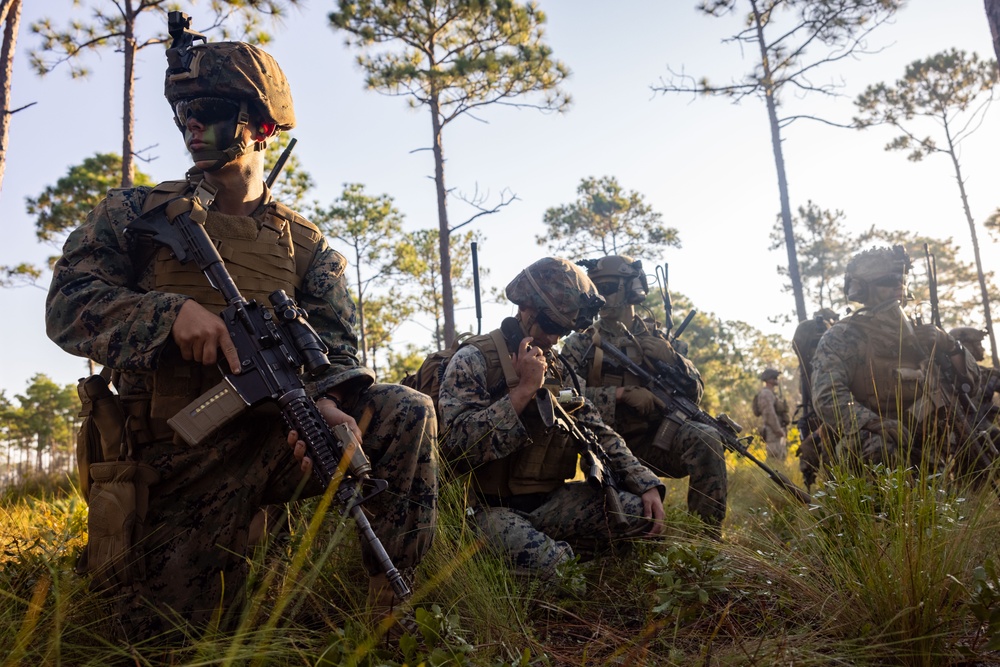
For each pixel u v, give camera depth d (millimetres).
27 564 2598
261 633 1806
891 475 2855
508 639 2137
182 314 2139
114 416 2205
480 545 2816
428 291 29328
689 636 2256
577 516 3289
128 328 2131
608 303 4730
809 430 5484
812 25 16156
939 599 2045
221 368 2225
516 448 3029
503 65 15055
